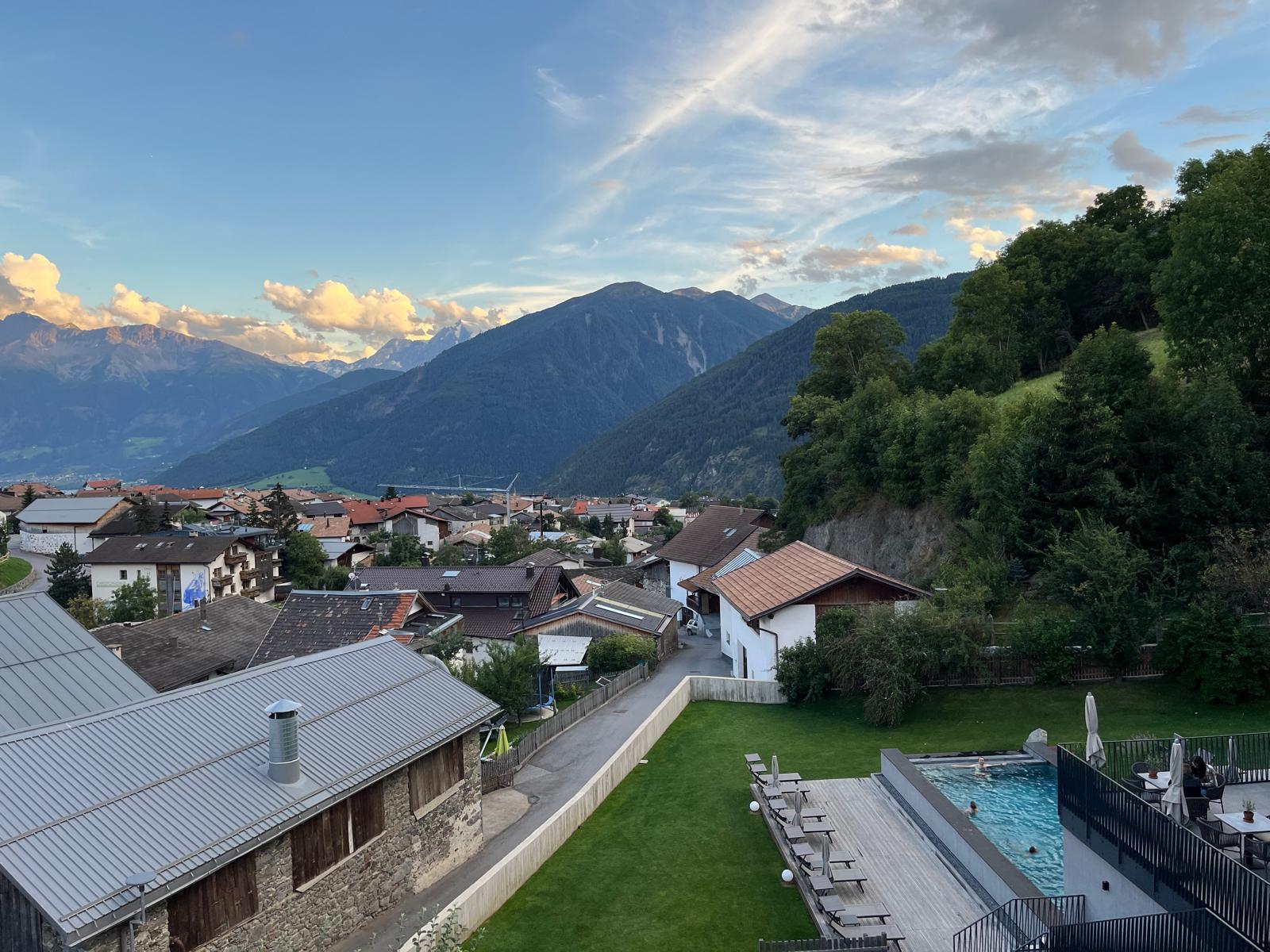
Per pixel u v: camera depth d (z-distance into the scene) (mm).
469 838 23281
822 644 36656
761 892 21031
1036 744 28828
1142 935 13523
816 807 25547
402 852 20484
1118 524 38500
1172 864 13969
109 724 17406
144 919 13617
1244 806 17734
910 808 24844
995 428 46250
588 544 121812
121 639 44812
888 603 36906
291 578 102312
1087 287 78812
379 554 112625
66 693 23344
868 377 77000
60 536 116500
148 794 15734
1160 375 44781
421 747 20969
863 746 30922
